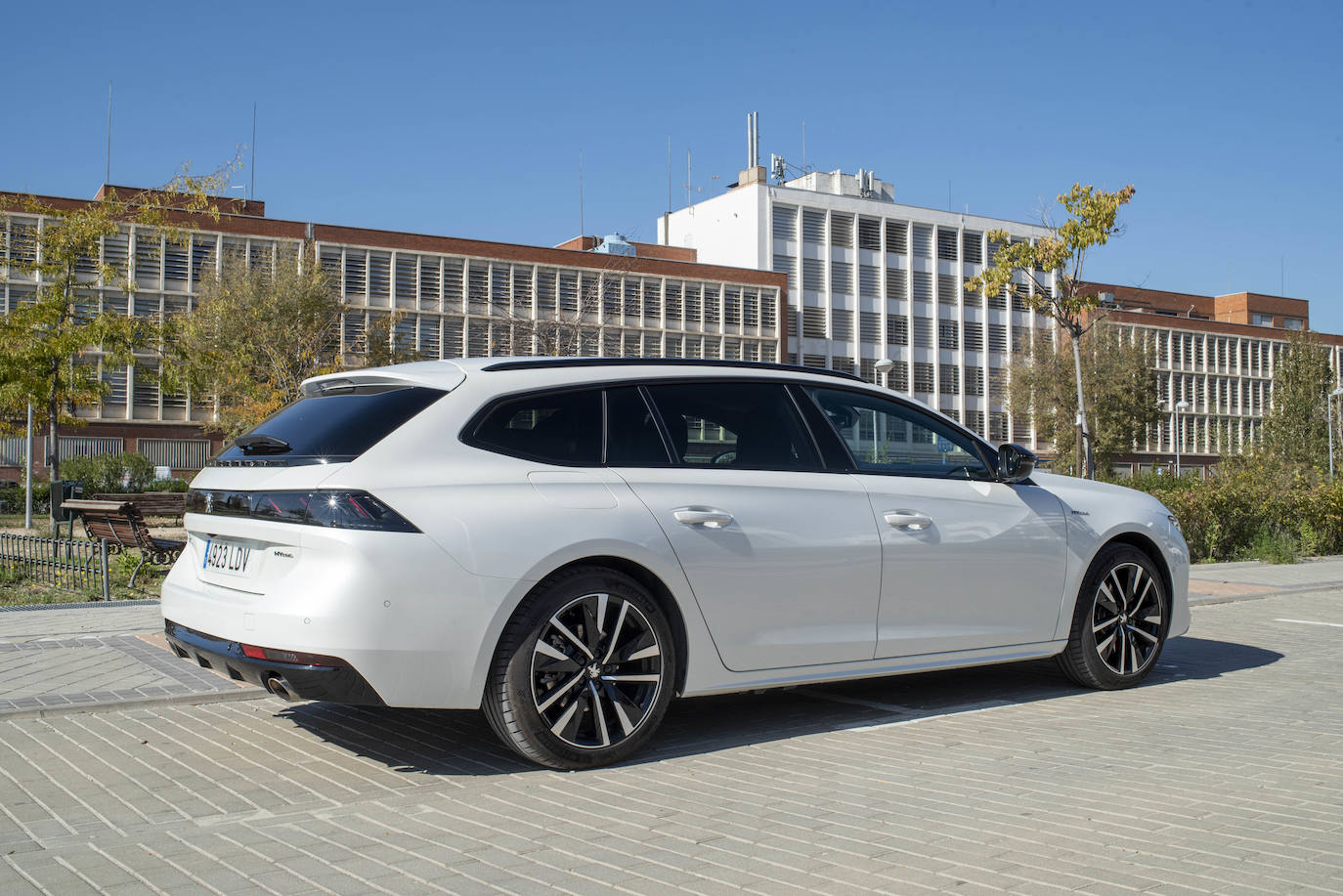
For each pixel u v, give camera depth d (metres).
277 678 4.04
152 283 42.16
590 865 3.21
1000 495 5.63
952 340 64.94
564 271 50.84
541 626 4.19
